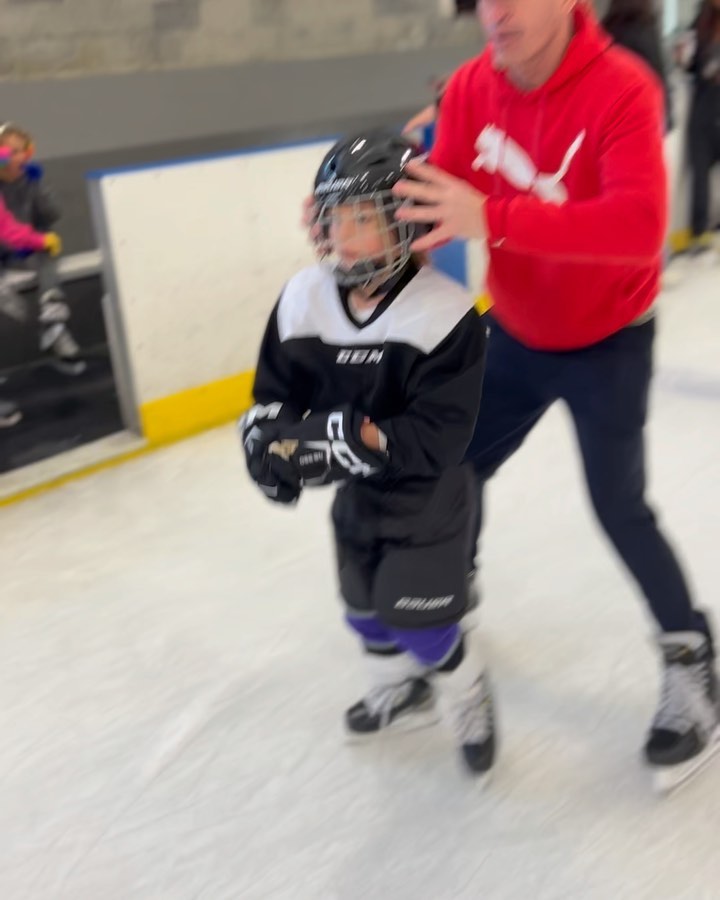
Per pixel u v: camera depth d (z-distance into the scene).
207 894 1.39
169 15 4.16
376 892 1.37
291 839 1.48
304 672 1.88
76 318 3.86
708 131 4.62
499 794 1.53
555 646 1.89
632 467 1.46
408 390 1.29
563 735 1.65
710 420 2.92
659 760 1.50
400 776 1.59
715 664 1.64
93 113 3.95
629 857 1.39
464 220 1.18
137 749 1.70
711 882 1.33
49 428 3.15
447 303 1.28
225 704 1.80
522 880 1.37
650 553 1.50
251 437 1.35
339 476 1.29
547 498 2.51
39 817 1.56
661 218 1.22
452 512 1.37
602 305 1.38
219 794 1.58
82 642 2.04
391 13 4.98
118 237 2.84
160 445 3.09
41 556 2.42
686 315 3.95
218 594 2.19
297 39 4.63
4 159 3.20
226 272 3.11
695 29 4.54
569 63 1.26
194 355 3.11
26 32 3.75
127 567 2.34
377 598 1.39
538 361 1.49
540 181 1.35
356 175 1.21
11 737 1.76
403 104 5.01
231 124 4.40
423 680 1.69
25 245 3.29
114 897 1.40
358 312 1.32
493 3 1.20
